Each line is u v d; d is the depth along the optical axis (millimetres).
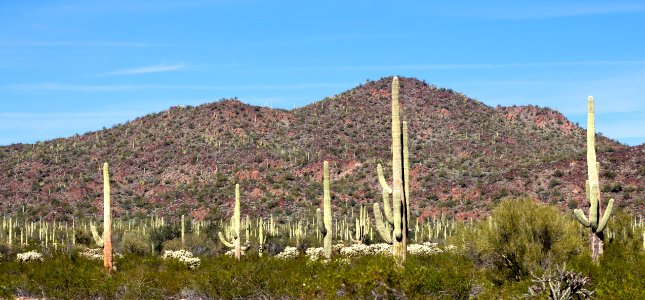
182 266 24391
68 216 78562
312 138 107500
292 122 115062
